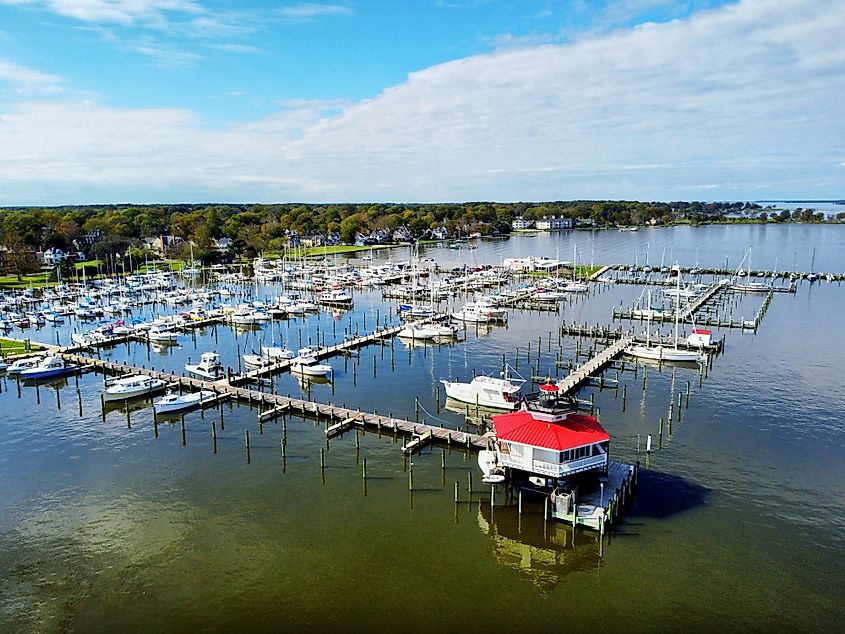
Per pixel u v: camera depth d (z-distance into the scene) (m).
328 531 48.88
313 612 39.78
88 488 56.59
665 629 38.00
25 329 129.50
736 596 40.81
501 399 75.81
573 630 38.00
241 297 165.38
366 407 77.50
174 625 38.81
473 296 164.12
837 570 43.31
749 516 50.09
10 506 53.50
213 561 45.16
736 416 71.38
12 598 41.47
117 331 118.69
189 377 90.75
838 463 59.03
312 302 152.75
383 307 150.75
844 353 99.00
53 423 73.50
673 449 62.41
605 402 76.94
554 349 105.69
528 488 54.06
